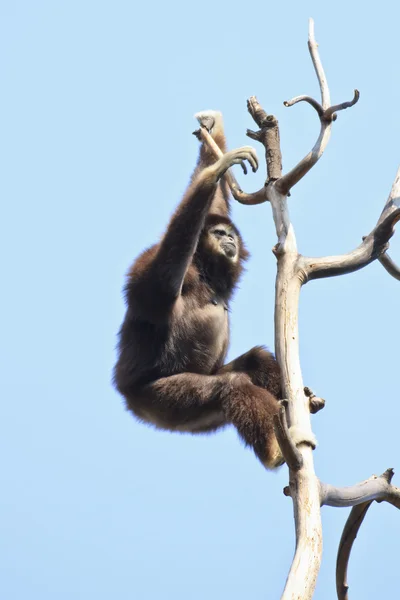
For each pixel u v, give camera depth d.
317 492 12.05
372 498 13.13
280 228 14.55
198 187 16.67
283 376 13.40
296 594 10.93
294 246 14.41
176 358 18.27
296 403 13.15
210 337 18.67
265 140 15.75
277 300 14.02
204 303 18.94
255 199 15.61
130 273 18.17
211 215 20.11
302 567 11.21
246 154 16.50
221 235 19.70
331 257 14.31
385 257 16.02
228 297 19.92
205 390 16.86
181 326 18.36
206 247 19.55
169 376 17.94
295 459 12.02
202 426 17.69
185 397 17.20
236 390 16.34
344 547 14.12
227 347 19.52
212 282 19.53
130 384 18.20
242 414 15.95
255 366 16.97
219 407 16.86
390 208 14.53
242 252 20.44
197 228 16.92
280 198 14.85
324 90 14.97
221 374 17.16
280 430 11.81
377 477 13.41
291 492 12.10
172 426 17.80
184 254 17.03
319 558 11.39
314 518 11.73
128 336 18.48
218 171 16.55
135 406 18.22
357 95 14.43
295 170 14.65
